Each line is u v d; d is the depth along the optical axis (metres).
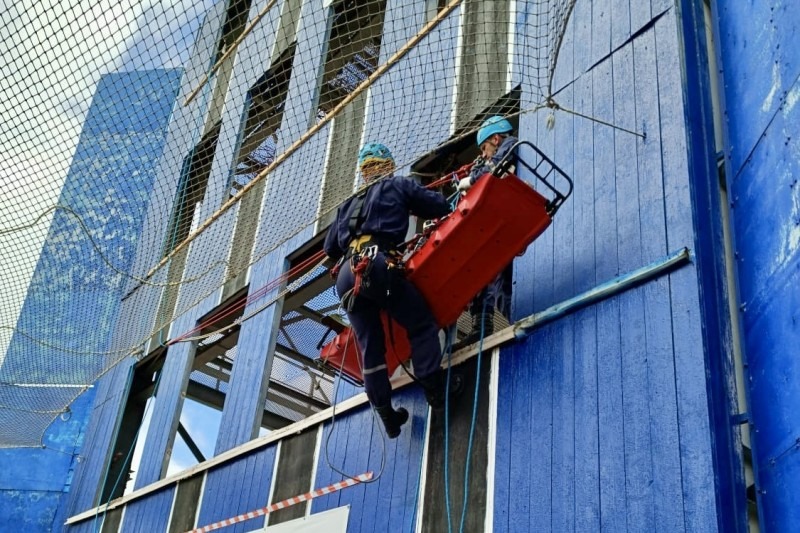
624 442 3.87
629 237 4.39
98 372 8.87
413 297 4.59
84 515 9.44
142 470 8.64
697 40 4.60
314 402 11.35
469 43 6.34
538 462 4.25
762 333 3.65
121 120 6.86
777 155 3.71
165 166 7.93
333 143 7.66
